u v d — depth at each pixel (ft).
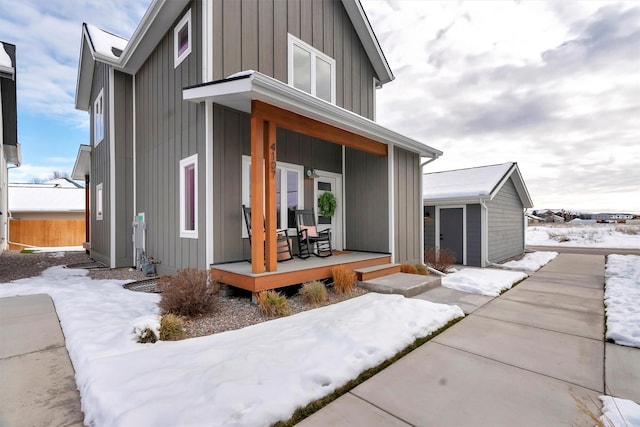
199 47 16.08
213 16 15.72
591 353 9.31
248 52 17.28
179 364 7.84
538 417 6.28
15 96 32.96
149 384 6.84
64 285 16.94
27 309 12.84
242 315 12.16
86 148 31.48
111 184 23.52
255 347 8.82
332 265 16.65
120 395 6.40
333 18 23.27
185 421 5.66
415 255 24.16
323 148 22.41
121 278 19.66
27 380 7.53
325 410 6.51
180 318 10.80
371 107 26.78
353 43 25.11
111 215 23.44
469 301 15.14
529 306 14.32
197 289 12.12
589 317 12.69
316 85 21.90
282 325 10.89
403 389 7.33
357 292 16.10
